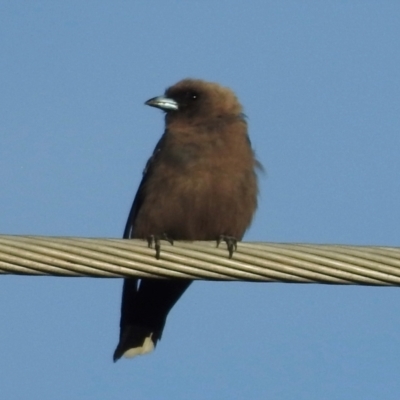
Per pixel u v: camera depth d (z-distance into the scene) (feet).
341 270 29.53
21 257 29.32
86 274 29.78
